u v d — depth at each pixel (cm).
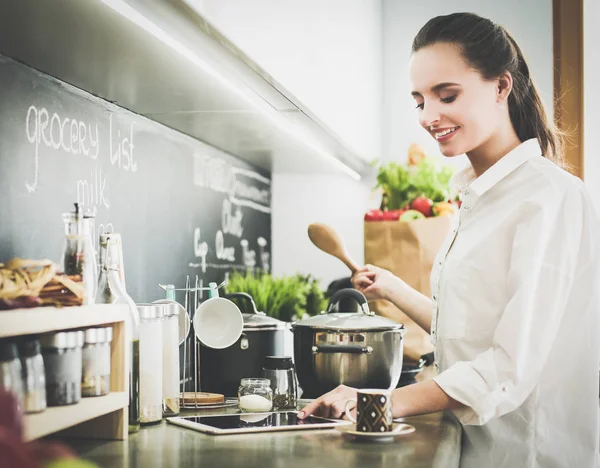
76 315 111
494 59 148
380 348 174
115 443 127
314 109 204
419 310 195
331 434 137
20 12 113
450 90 147
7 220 138
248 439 131
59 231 157
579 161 338
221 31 126
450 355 150
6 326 94
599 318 146
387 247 267
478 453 149
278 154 275
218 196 265
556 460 146
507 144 154
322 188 344
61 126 158
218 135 234
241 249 294
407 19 420
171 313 158
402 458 116
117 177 186
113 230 183
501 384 132
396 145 418
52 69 148
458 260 149
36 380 103
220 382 179
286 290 269
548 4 400
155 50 133
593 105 341
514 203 144
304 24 200
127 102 182
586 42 341
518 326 132
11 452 62
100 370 121
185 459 115
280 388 169
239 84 160
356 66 307
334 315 181
